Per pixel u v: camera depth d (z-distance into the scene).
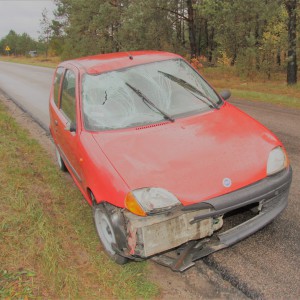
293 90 15.14
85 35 33.78
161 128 4.13
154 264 3.78
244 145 3.79
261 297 3.23
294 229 4.12
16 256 3.81
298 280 3.38
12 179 5.63
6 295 3.29
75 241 4.15
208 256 3.80
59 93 5.65
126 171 3.51
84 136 4.19
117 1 28.91
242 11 17.95
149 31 23.95
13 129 9.18
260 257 3.72
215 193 3.33
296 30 16.53
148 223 3.23
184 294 3.36
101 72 4.77
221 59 23.94
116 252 3.58
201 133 3.99
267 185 3.50
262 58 20.28
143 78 4.74
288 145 6.93
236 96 13.31
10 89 18.52
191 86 4.79
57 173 6.26
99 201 3.61
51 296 3.32
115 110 4.39
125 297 3.30
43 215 4.55
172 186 3.33
